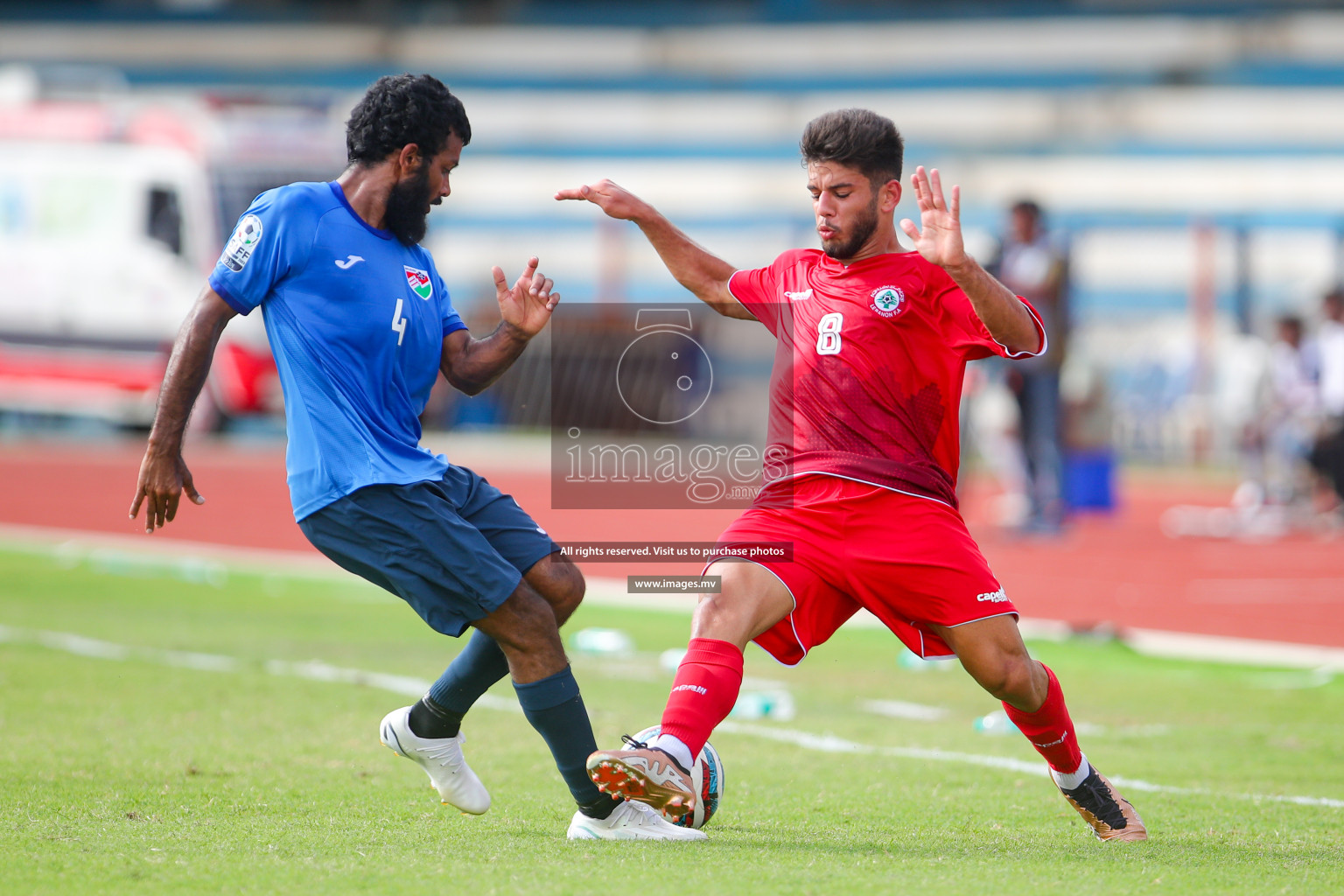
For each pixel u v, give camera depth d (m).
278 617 34.84
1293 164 114.44
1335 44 129.62
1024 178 114.50
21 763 18.94
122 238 80.12
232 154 79.69
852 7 144.00
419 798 17.66
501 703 25.16
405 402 15.70
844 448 15.72
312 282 15.18
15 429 86.62
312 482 15.21
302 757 19.97
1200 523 58.66
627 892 12.78
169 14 143.38
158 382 79.81
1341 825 16.97
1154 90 129.38
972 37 135.25
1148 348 86.81
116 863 13.80
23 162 82.31
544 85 140.75
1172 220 79.00
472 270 109.81
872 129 15.59
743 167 125.62
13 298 82.06
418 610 15.22
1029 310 15.12
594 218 113.31
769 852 14.80
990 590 15.41
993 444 65.31
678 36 141.00
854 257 15.95
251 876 13.32
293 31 140.38
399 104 15.37
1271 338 76.44
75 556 44.84
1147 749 22.17
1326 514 59.06
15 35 139.62
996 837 16.06
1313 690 27.86
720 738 22.53
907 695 27.16
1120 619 37.44
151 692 24.66
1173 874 13.98
